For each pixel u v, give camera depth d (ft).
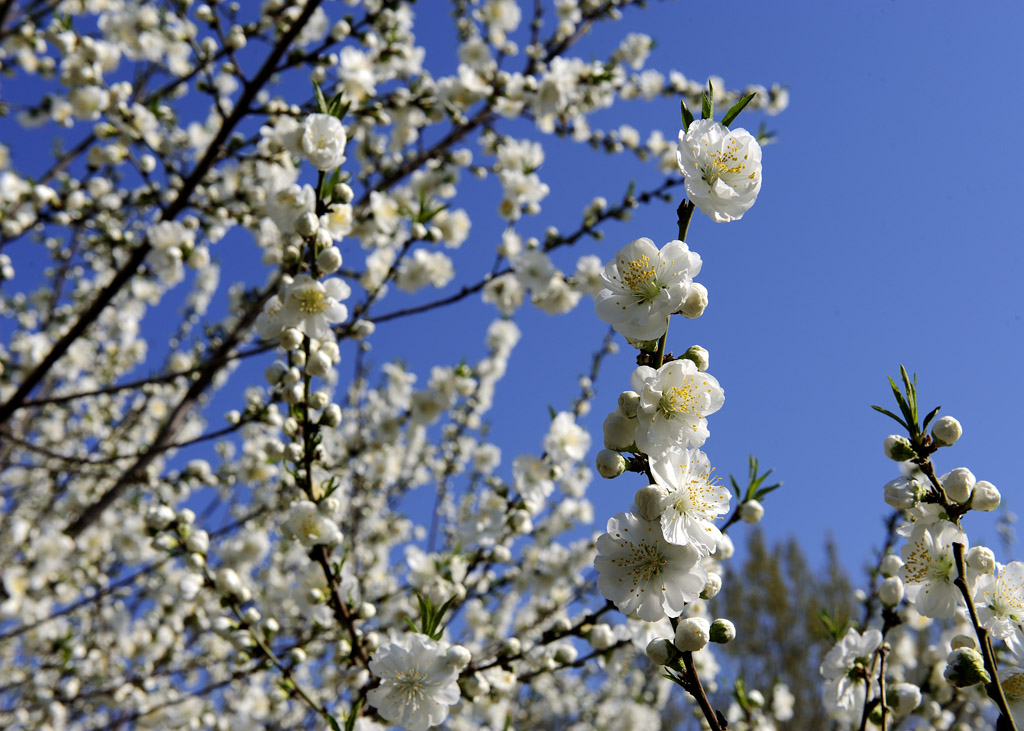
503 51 22.91
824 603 73.51
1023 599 6.48
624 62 24.88
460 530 16.24
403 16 20.67
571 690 31.71
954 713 16.01
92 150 18.66
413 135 23.31
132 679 21.59
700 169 6.30
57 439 31.14
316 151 10.68
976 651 5.82
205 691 17.66
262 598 24.50
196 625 21.07
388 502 29.35
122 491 22.21
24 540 23.38
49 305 28.89
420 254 19.61
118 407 31.19
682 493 5.90
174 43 21.67
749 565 84.53
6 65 20.81
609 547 6.05
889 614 9.20
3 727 20.52
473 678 11.64
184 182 18.04
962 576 6.03
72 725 25.12
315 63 17.52
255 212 19.88
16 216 18.72
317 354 10.64
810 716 42.78
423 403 21.90
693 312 6.03
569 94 21.61
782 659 66.74
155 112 19.20
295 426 11.03
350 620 11.33
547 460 16.08
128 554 24.47
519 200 20.02
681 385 5.93
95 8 22.24
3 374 25.23
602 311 6.24
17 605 21.74
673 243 6.27
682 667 5.82
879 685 8.65
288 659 12.21
